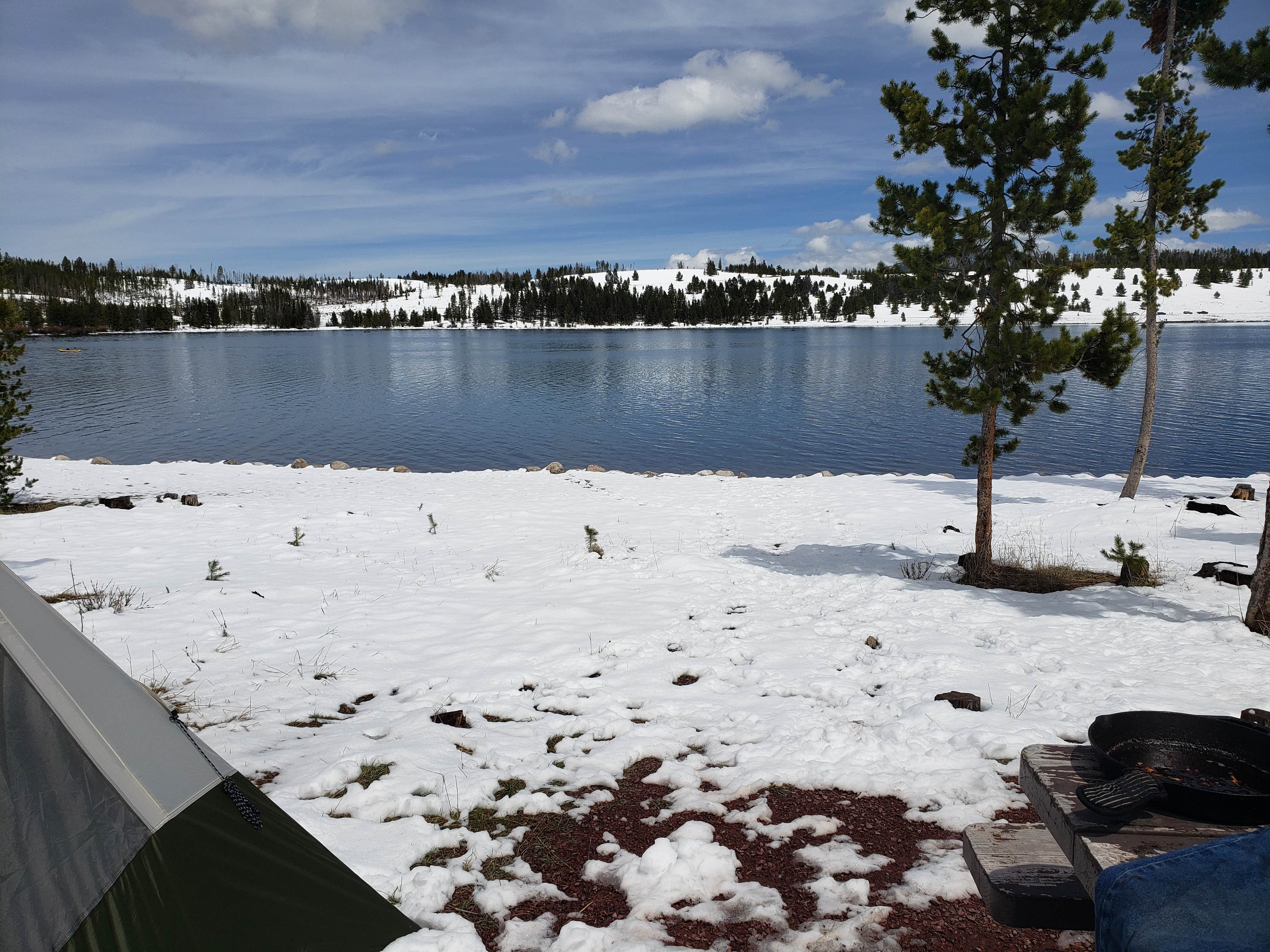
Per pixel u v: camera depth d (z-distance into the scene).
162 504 16.47
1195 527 13.14
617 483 21.77
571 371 74.44
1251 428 35.19
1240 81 7.48
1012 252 9.45
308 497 18.44
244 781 3.26
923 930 3.20
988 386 9.74
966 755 4.93
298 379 66.12
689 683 6.82
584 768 4.99
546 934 3.28
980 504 10.64
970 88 9.66
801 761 4.93
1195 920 1.28
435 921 3.33
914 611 8.88
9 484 18.19
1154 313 16.28
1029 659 7.02
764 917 3.33
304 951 2.82
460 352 106.19
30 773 2.60
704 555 12.55
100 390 55.97
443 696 6.36
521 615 8.75
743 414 44.78
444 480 22.08
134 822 2.70
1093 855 1.71
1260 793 1.87
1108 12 8.95
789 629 8.19
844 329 174.88
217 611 8.75
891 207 9.92
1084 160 9.13
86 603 8.84
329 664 7.12
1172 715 2.16
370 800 4.40
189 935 2.61
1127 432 35.59
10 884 2.42
